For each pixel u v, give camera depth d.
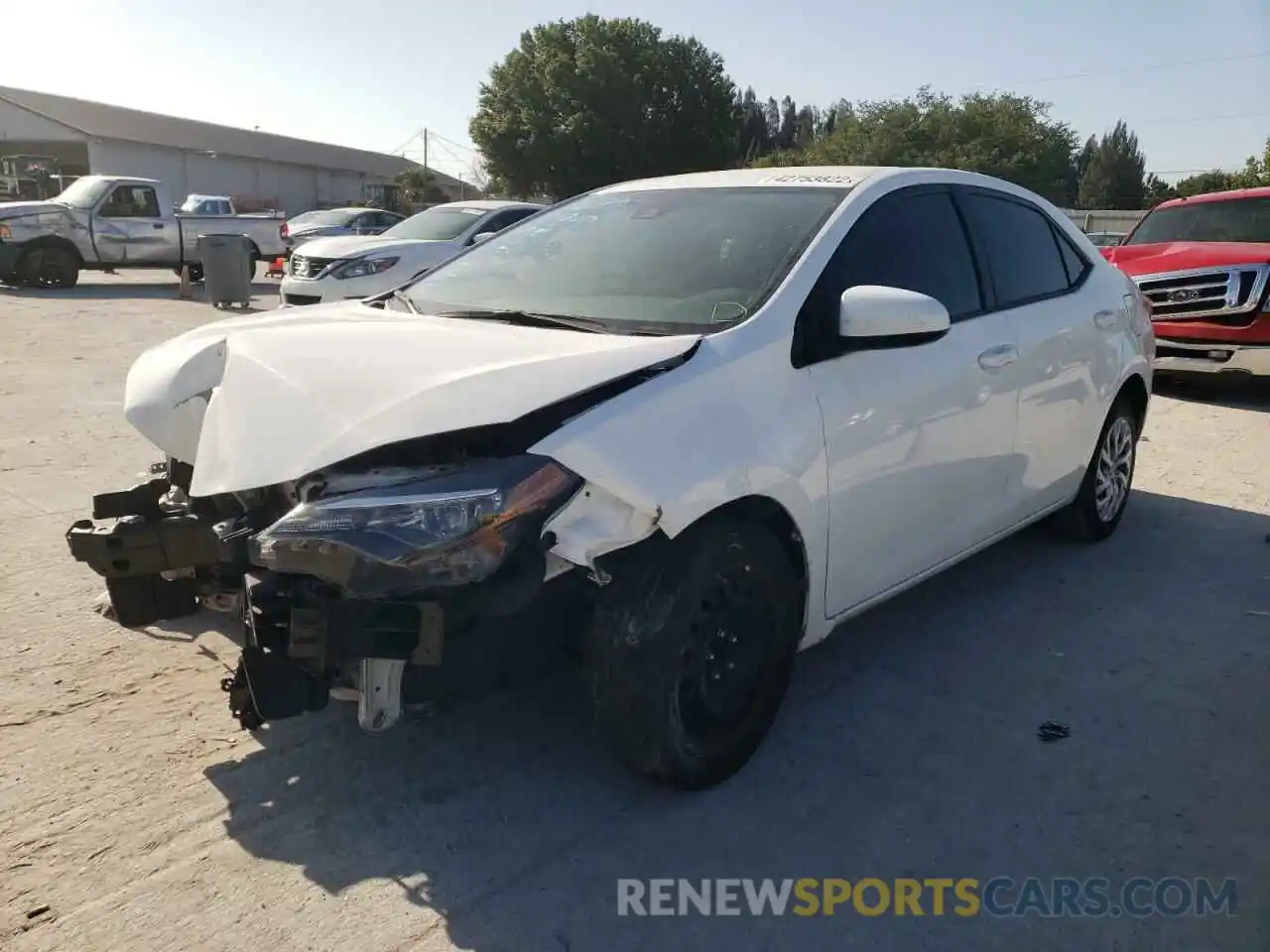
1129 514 5.73
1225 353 8.88
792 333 3.09
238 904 2.49
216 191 54.28
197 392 3.15
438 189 59.25
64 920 2.41
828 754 3.23
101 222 17.12
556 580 2.67
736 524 2.85
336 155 63.03
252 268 19.72
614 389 2.67
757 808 2.94
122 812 2.82
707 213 3.72
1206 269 8.94
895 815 2.92
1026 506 4.38
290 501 2.62
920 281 3.68
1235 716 3.51
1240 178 33.41
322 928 2.42
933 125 50.50
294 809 2.86
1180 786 3.09
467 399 2.50
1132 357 5.01
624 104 48.59
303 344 2.96
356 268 11.11
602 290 3.45
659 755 2.80
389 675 2.51
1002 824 2.89
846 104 54.88
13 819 2.77
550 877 2.63
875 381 3.29
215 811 2.84
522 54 50.12
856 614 3.46
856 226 3.48
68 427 6.86
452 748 3.18
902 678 3.74
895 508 3.46
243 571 2.81
